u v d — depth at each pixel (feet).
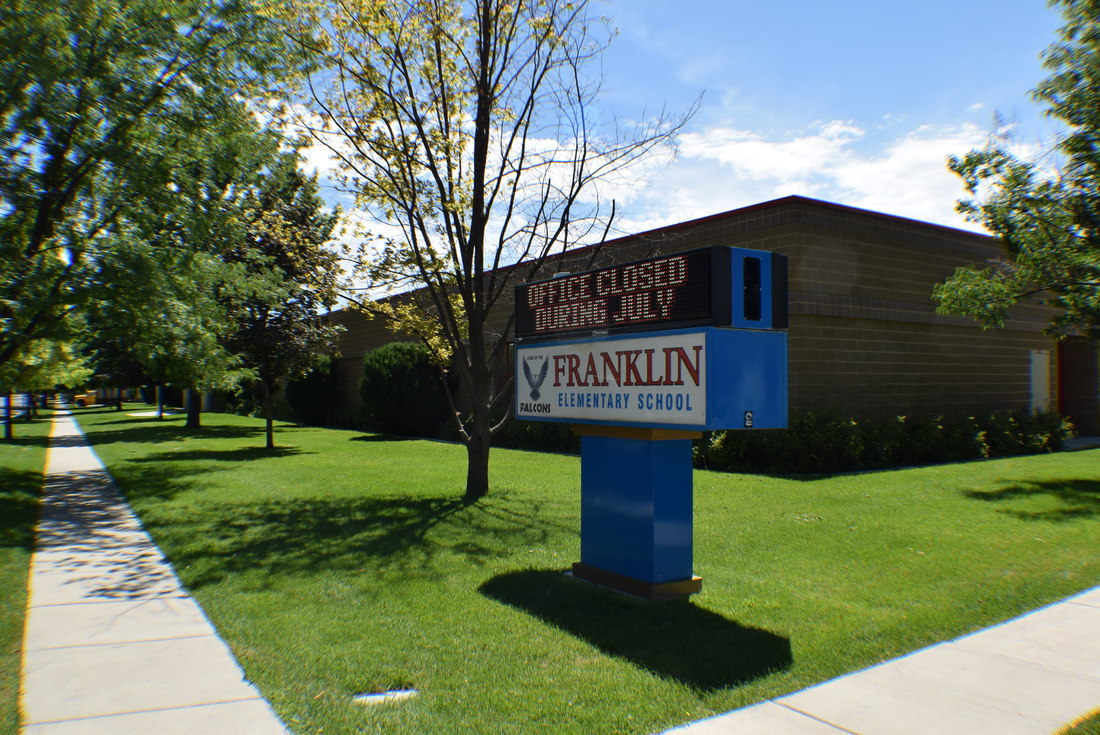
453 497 35.53
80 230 37.47
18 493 38.50
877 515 29.63
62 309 37.42
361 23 33.35
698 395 16.89
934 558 22.90
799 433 43.34
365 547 25.22
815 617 17.51
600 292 20.18
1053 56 40.47
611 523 20.24
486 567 22.57
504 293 59.00
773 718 12.39
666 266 18.04
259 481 42.04
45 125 35.65
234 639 16.38
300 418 105.29
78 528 29.40
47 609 18.79
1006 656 15.12
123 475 45.73
